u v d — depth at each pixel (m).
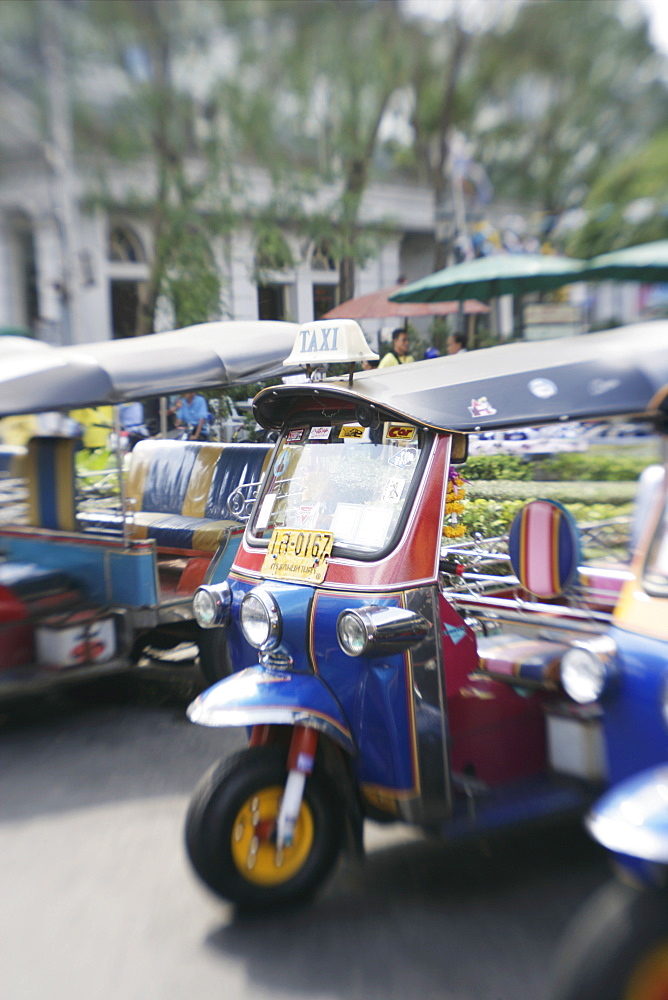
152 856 3.99
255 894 3.37
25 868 3.93
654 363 3.10
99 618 5.76
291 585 3.59
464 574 4.52
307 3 14.51
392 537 3.46
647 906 2.25
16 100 15.10
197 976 3.12
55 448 6.46
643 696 2.88
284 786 3.42
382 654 3.28
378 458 3.69
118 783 4.80
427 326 18.83
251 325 7.02
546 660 3.59
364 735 3.38
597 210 13.88
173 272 14.92
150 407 8.89
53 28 14.12
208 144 15.23
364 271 19.64
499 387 3.41
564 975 2.30
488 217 18.36
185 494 7.34
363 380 3.81
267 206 15.98
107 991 3.06
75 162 15.16
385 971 3.10
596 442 4.94
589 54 16.11
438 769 3.39
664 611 2.94
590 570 4.50
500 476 6.67
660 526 3.17
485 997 2.95
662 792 2.37
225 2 14.09
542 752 3.78
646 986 2.21
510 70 16.31
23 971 3.20
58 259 16.30
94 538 6.07
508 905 3.49
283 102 15.34
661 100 16.55
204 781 3.38
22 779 4.92
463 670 3.64
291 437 4.08
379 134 17.41
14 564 6.25
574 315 17.91
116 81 14.71
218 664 6.00
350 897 3.58
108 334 16.89
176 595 6.08
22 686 5.48
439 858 3.88
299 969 3.13
